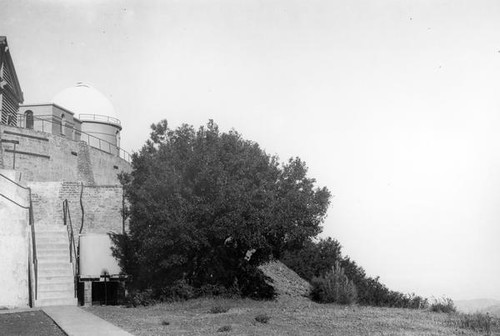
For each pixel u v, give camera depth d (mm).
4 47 37531
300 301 23297
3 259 20125
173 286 21875
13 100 41344
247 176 22984
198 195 21984
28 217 21969
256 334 13234
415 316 16953
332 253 37344
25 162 37469
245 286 24234
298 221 23000
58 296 20234
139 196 22594
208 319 16344
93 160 44031
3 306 19641
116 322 15789
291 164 24469
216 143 22625
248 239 21328
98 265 23406
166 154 22484
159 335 13180
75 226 26109
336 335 13008
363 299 24688
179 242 21312
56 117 44688
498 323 15062
